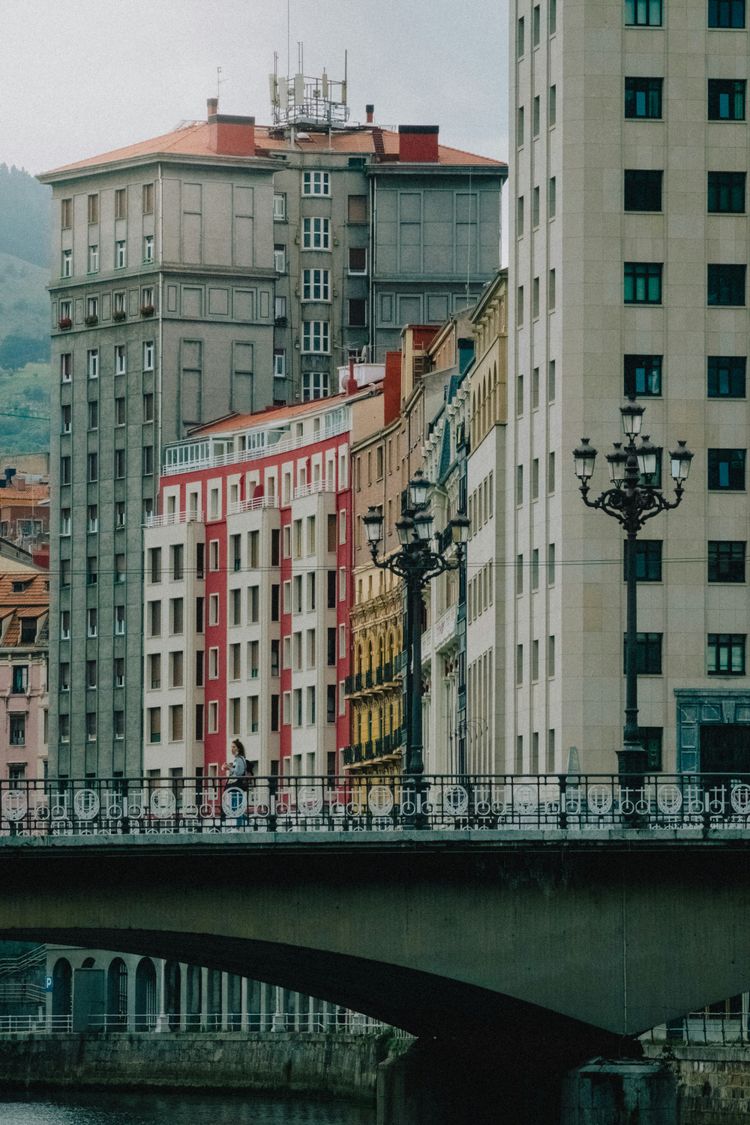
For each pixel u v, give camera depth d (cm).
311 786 8612
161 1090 17425
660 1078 8662
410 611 9419
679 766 14412
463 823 8656
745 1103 12112
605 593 14462
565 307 14638
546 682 14788
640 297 14688
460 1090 10044
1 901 8375
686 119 14712
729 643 14538
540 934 8588
